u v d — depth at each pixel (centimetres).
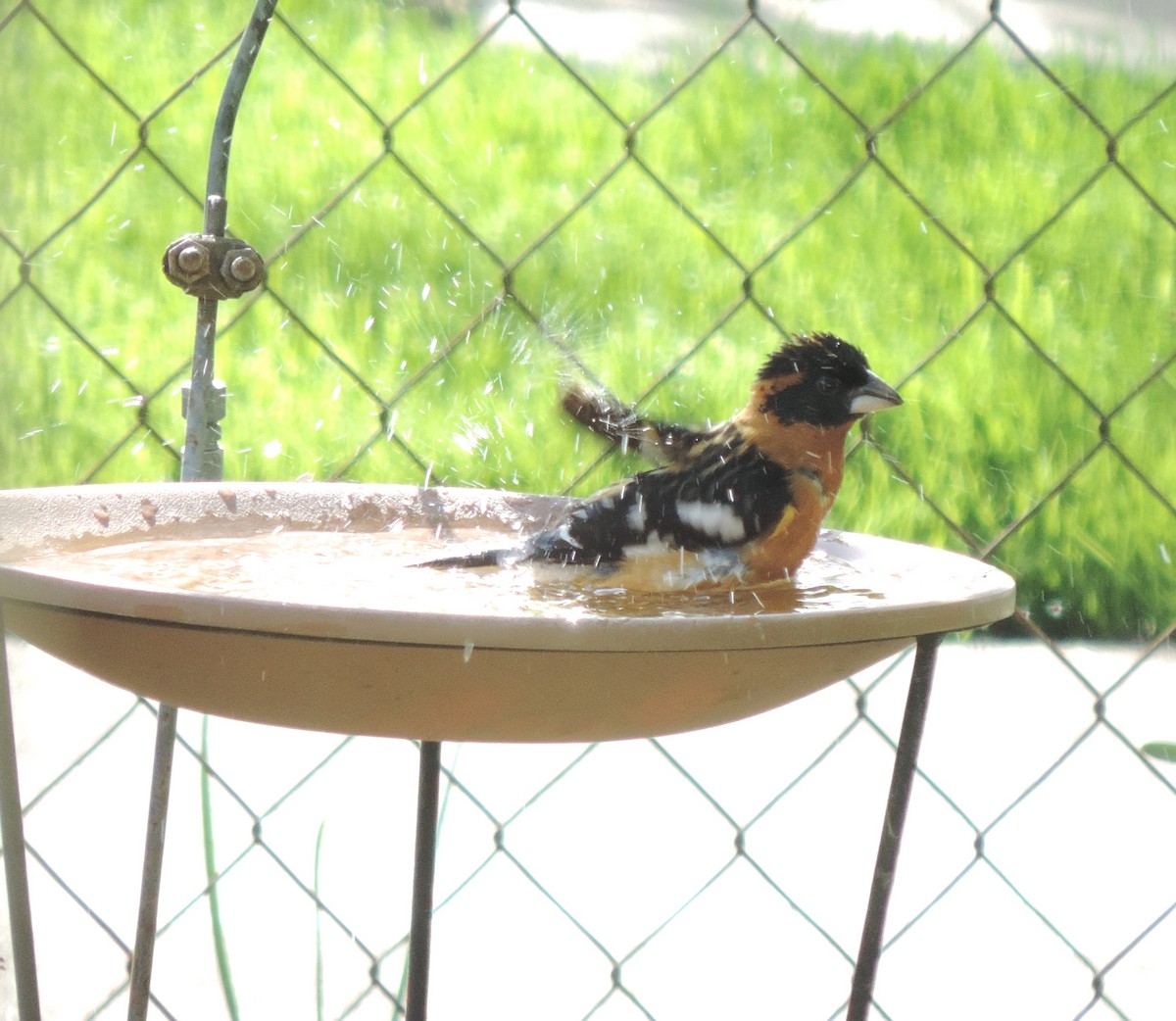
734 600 453
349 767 853
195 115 1063
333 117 1116
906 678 1035
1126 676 569
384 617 303
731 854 796
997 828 838
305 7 1155
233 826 778
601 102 529
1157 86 1396
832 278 1178
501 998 650
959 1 1491
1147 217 1296
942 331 1186
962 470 1123
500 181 1143
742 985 672
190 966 659
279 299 525
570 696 324
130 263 979
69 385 860
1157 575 1099
